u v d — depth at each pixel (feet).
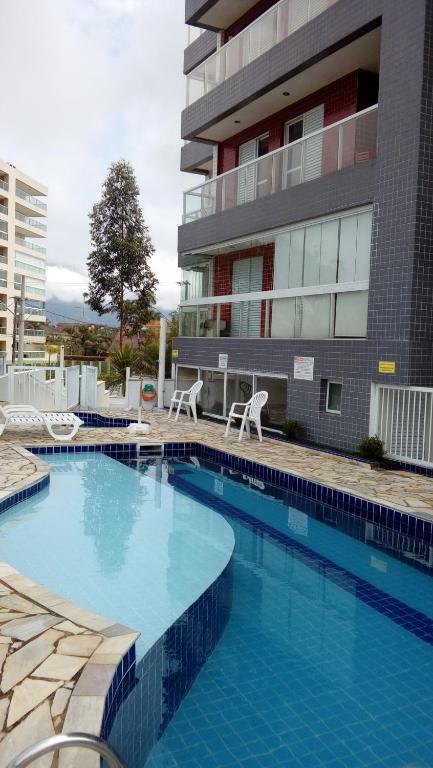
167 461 38.55
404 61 32.60
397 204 33.04
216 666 13.39
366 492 27.04
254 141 55.01
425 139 31.96
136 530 23.59
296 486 30.73
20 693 10.00
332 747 10.62
